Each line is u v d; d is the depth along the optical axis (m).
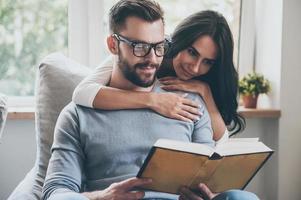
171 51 1.40
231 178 1.15
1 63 1.99
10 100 1.99
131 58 1.24
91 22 2.03
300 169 2.02
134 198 1.08
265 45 2.11
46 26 2.01
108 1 2.05
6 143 1.90
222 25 1.38
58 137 1.24
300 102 2.00
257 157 1.12
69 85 1.50
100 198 1.07
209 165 1.05
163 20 1.26
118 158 1.23
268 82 2.03
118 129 1.25
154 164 1.01
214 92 1.46
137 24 1.22
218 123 1.42
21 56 2.00
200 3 2.10
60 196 0.99
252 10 2.17
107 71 1.35
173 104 1.31
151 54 1.24
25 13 1.98
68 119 1.26
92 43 2.04
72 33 2.02
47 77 1.51
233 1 2.15
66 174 1.16
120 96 1.27
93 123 1.25
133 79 1.27
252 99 2.02
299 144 2.01
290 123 2.00
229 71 1.42
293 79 1.99
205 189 1.10
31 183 1.35
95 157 1.23
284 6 1.96
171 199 1.22
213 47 1.38
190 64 1.40
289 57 1.98
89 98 1.26
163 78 1.41
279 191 2.01
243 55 2.19
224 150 1.07
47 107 1.48
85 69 1.59
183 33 1.38
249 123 2.07
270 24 2.06
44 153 1.44
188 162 1.02
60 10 2.01
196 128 1.36
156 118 1.29
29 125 1.91
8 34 1.98
